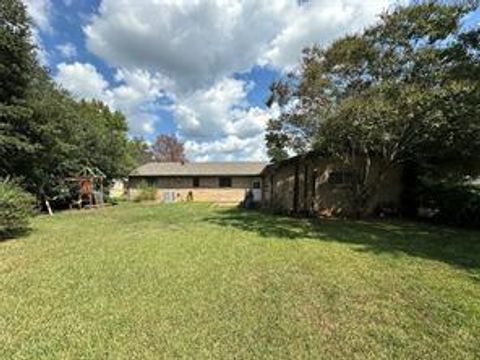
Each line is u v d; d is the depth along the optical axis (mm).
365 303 4426
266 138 13914
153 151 54875
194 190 28125
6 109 12961
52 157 16375
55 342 3318
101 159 22953
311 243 8484
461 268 6211
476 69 9414
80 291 4781
